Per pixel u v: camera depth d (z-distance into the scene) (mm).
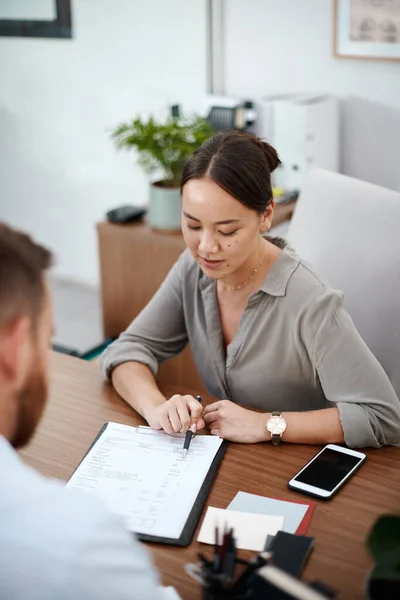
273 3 2713
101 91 3281
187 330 1596
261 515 1098
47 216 3768
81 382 1515
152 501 1138
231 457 1252
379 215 1748
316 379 1443
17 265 696
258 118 2789
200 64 2945
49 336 765
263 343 1450
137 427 1340
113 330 2650
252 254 1395
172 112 2957
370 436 1275
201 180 1274
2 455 690
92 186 3516
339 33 2592
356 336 1371
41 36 3354
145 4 2988
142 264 2479
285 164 2676
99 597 613
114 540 650
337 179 1856
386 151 2672
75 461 1255
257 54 2818
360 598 949
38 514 643
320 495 1139
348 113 2703
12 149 3746
